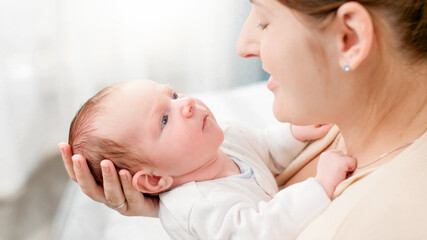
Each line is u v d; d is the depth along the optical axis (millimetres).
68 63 2771
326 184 898
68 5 2670
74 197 1655
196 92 3059
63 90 2777
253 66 3010
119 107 1094
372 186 694
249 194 1084
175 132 1082
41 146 2746
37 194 2641
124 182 1001
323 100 768
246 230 934
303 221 892
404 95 739
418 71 710
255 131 1323
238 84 3047
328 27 683
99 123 1091
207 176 1124
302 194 907
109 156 1082
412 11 659
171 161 1087
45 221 2484
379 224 630
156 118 1089
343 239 661
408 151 698
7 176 2561
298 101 785
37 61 2643
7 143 2525
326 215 747
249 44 835
